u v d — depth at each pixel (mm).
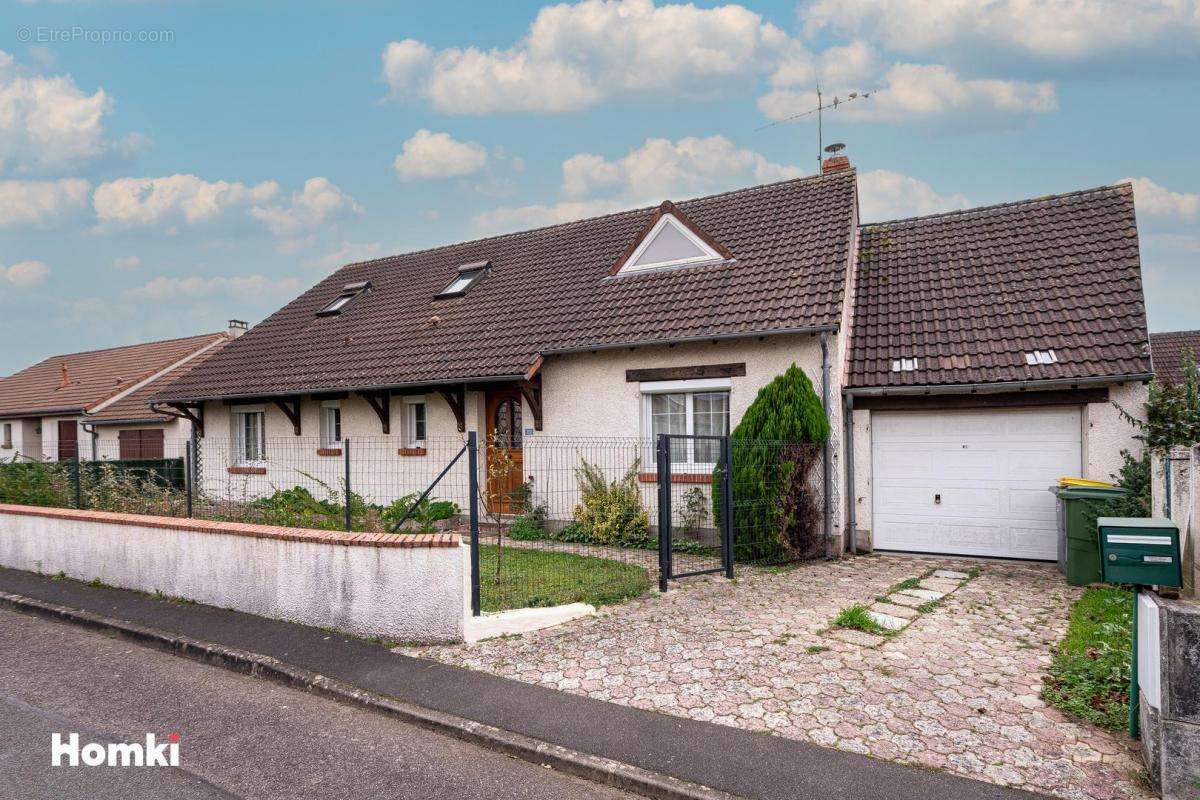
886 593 8172
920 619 7109
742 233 13461
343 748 4781
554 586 8234
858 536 10867
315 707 5469
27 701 5617
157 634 6973
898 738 4574
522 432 12883
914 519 10695
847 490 10898
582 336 12031
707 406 11539
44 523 9680
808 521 10094
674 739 4621
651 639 6516
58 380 27125
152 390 22938
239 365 16688
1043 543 9961
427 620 6512
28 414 24422
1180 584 4363
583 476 11719
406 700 5367
